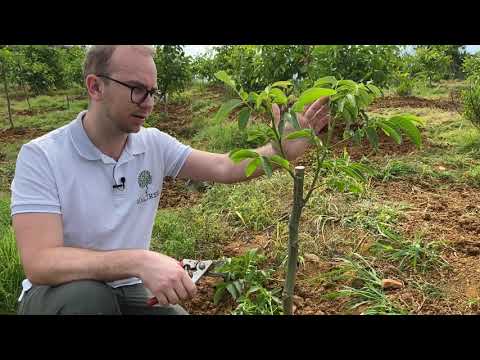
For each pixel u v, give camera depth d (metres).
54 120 8.03
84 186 1.94
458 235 3.09
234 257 2.89
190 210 3.84
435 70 8.88
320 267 2.85
